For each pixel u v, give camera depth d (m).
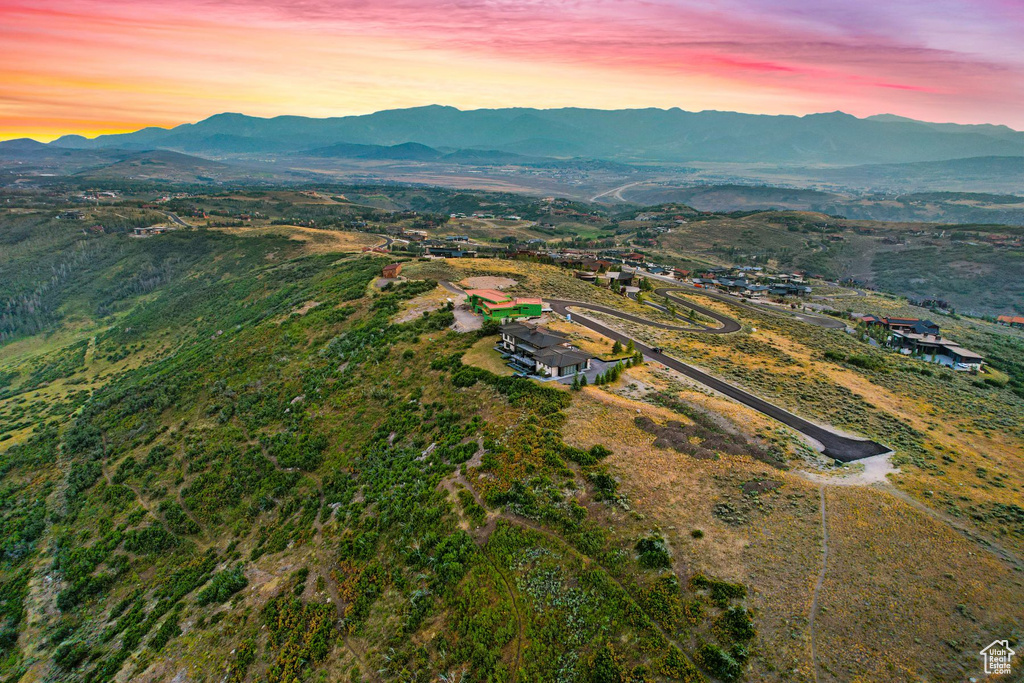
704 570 39.22
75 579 67.00
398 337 96.75
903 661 32.66
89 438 97.38
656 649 35.00
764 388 79.31
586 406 64.31
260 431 85.12
